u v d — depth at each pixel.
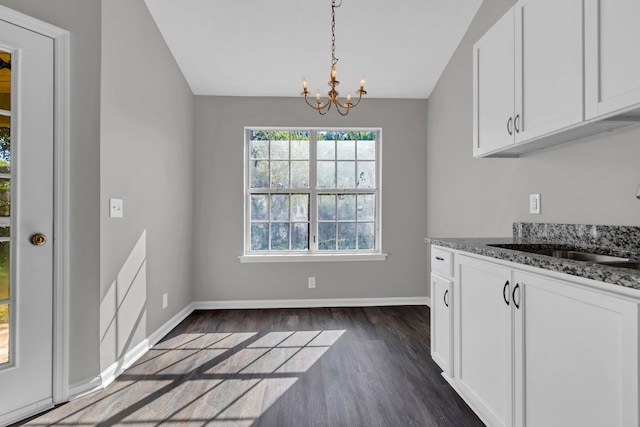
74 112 1.89
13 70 1.70
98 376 1.96
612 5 1.17
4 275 1.69
